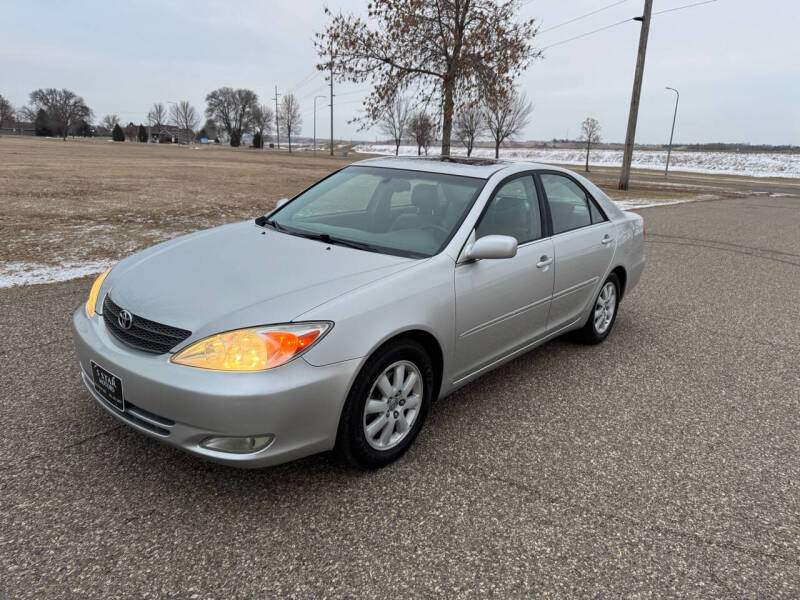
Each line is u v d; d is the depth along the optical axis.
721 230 12.78
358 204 3.52
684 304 6.15
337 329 2.34
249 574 2.03
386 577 2.05
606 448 3.04
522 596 2.00
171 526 2.25
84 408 3.13
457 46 13.82
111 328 2.57
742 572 2.17
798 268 8.59
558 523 2.40
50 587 1.92
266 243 3.09
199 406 2.16
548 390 3.76
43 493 2.41
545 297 3.65
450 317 2.85
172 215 10.52
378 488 2.58
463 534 2.30
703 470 2.88
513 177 3.57
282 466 2.71
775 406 3.67
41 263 6.35
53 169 21.64
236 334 2.23
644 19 23.30
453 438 3.07
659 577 2.12
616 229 4.46
